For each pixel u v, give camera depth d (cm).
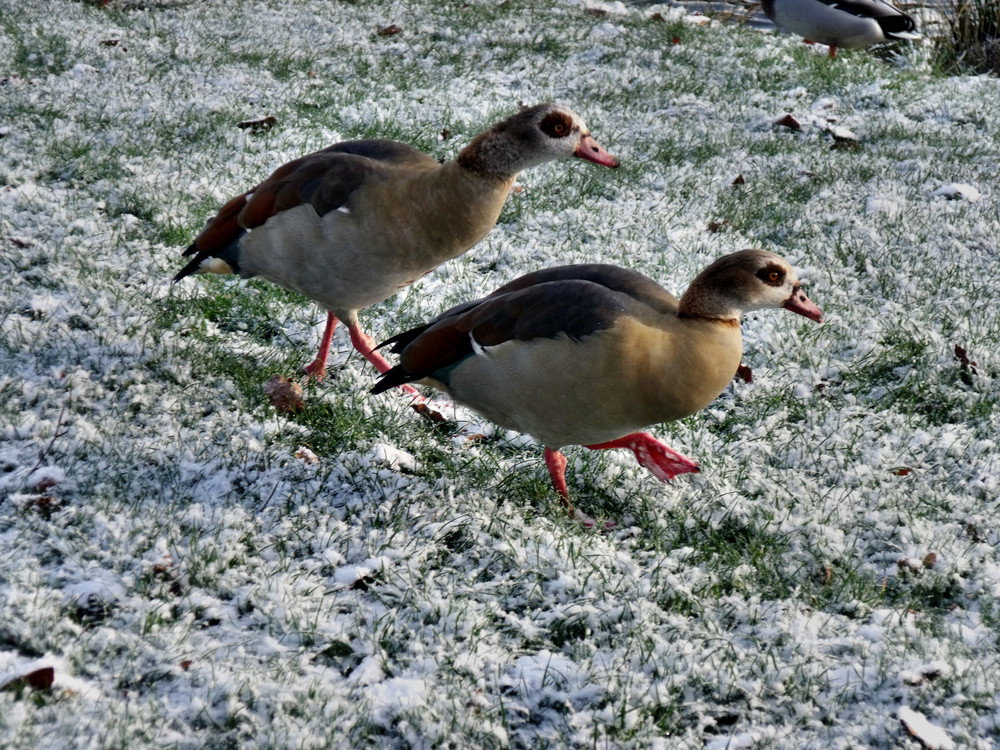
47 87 1299
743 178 1212
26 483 634
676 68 1611
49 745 462
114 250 934
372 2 1834
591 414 611
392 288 757
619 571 627
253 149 1186
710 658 559
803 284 989
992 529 681
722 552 657
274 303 897
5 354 764
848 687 545
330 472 686
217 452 692
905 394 830
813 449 759
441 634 564
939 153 1311
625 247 1023
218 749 483
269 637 550
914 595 631
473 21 1758
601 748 507
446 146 1252
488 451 740
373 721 507
